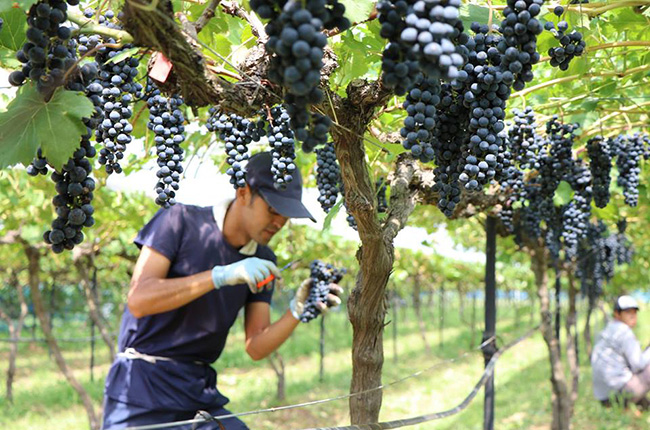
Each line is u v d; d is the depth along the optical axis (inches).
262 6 45.9
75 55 69.3
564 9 90.1
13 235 290.2
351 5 67.4
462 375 522.6
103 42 72.9
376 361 97.0
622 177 143.7
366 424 91.3
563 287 620.4
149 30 57.7
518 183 135.5
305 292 153.8
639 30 115.2
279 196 134.3
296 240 314.5
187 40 62.0
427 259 541.0
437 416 107.2
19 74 64.0
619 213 211.2
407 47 51.6
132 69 74.4
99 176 162.6
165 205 76.9
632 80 130.8
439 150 77.2
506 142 76.2
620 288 510.9
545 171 132.1
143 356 137.3
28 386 487.2
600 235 247.3
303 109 50.2
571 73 121.0
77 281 600.7
